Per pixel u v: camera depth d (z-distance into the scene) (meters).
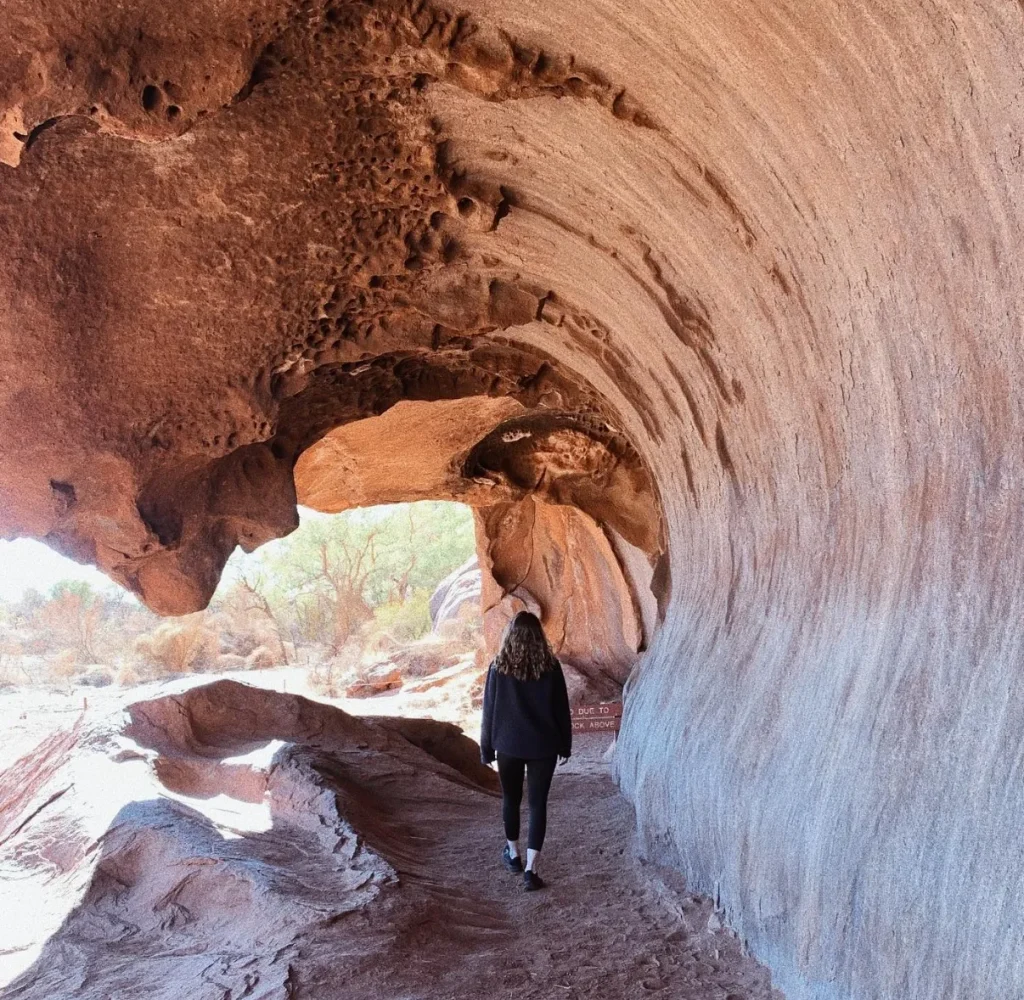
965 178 2.74
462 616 24.56
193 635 26.61
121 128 4.37
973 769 2.67
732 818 4.52
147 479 7.04
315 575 32.50
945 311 3.02
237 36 4.35
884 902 2.96
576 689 15.45
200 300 6.30
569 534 16.48
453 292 7.06
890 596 3.44
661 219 5.16
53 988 4.35
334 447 11.34
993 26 2.43
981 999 2.44
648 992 4.05
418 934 4.70
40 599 39.38
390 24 4.52
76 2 4.04
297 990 3.99
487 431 11.77
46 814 6.40
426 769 8.45
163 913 5.07
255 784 7.13
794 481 4.66
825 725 3.73
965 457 3.01
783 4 3.15
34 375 6.29
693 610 6.81
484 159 5.70
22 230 5.62
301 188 5.70
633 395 7.60
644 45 4.06
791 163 3.67
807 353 4.21
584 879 5.87
